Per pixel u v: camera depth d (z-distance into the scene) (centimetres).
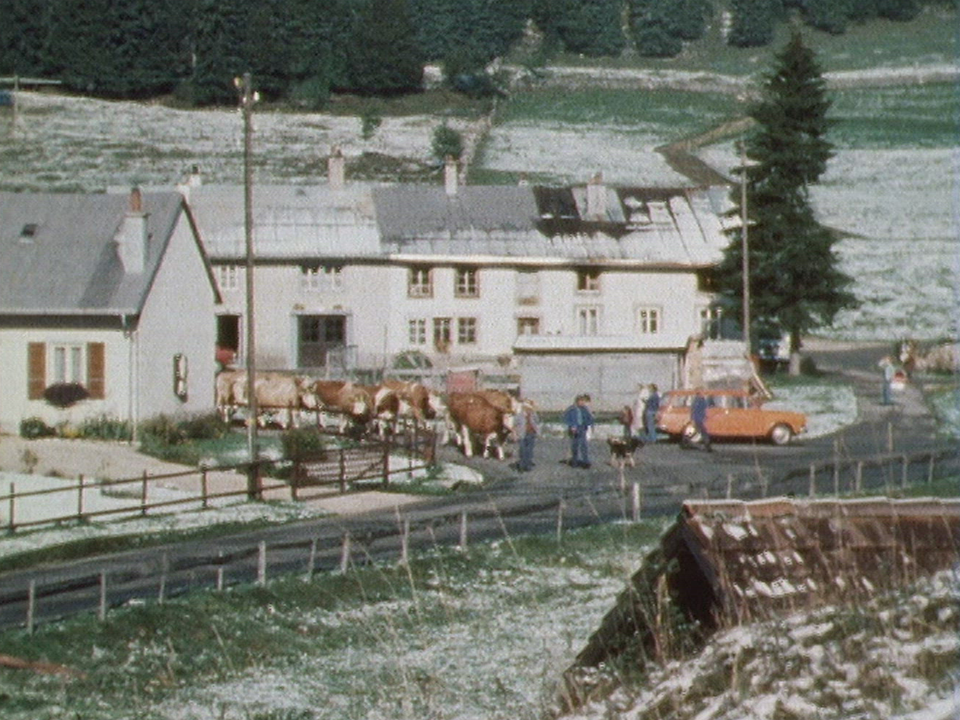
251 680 2650
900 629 1195
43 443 6125
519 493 4788
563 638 2634
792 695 1126
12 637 2955
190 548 3906
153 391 6512
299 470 4844
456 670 2336
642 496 4578
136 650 2905
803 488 4512
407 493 4834
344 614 3161
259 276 9331
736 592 1374
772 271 9344
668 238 9675
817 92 9600
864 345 11188
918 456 4769
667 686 1244
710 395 6347
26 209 6806
